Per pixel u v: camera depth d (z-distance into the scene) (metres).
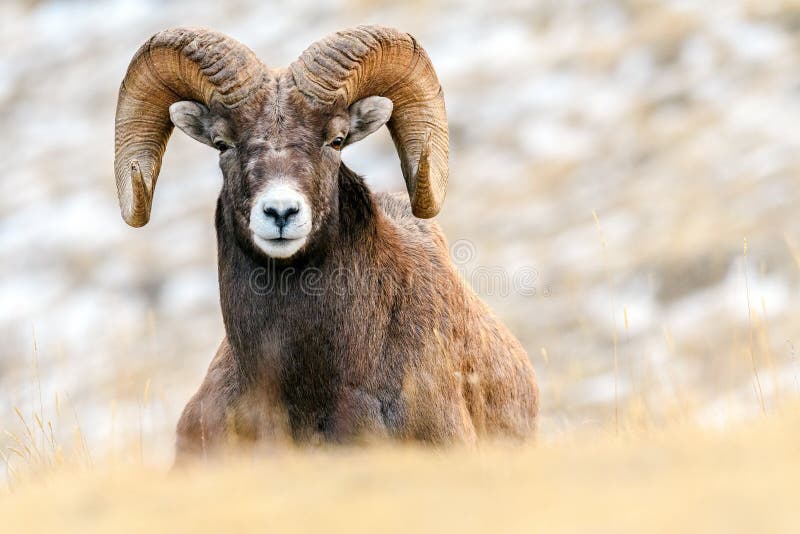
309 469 25.23
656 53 162.50
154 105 35.72
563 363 92.94
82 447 35.47
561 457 24.69
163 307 127.50
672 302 105.12
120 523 21.67
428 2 187.12
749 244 110.19
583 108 156.75
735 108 146.62
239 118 33.16
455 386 34.72
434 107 36.38
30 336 124.44
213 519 21.02
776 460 22.02
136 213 34.56
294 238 31.14
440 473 23.61
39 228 152.12
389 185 137.50
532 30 174.88
